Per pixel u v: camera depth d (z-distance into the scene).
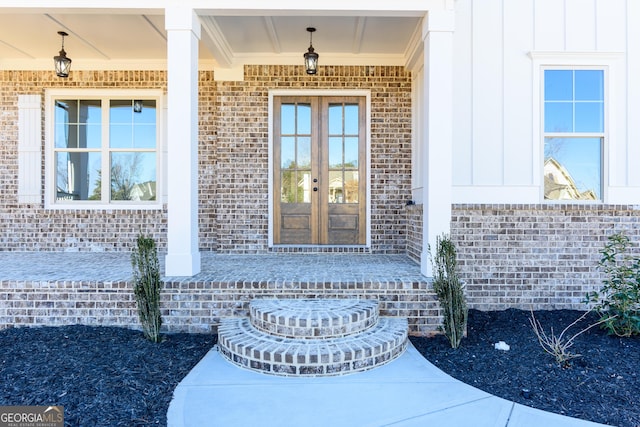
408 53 5.96
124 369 3.19
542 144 5.10
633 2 5.11
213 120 6.47
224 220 6.32
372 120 6.34
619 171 5.14
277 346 3.35
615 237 4.38
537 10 5.11
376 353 3.36
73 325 4.15
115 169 6.74
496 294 4.94
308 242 6.44
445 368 3.34
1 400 2.70
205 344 3.83
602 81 5.15
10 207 6.54
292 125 6.43
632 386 2.94
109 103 6.70
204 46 5.79
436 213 4.40
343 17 4.97
